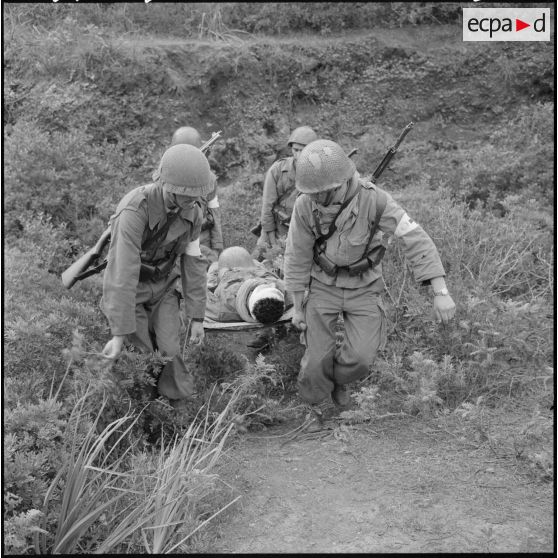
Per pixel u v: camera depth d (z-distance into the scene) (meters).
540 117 9.09
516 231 6.50
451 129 9.60
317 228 4.11
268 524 3.45
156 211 3.79
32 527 2.91
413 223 4.04
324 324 4.32
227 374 4.95
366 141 9.02
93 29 9.21
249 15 10.42
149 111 8.80
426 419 4.41
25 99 8.27
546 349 5.19
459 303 5.24
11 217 6.40
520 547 3.19
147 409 4.12
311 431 4.44
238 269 5.13
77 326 4.42
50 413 3.48
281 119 9.34
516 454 3.97
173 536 3.28
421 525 3.37
